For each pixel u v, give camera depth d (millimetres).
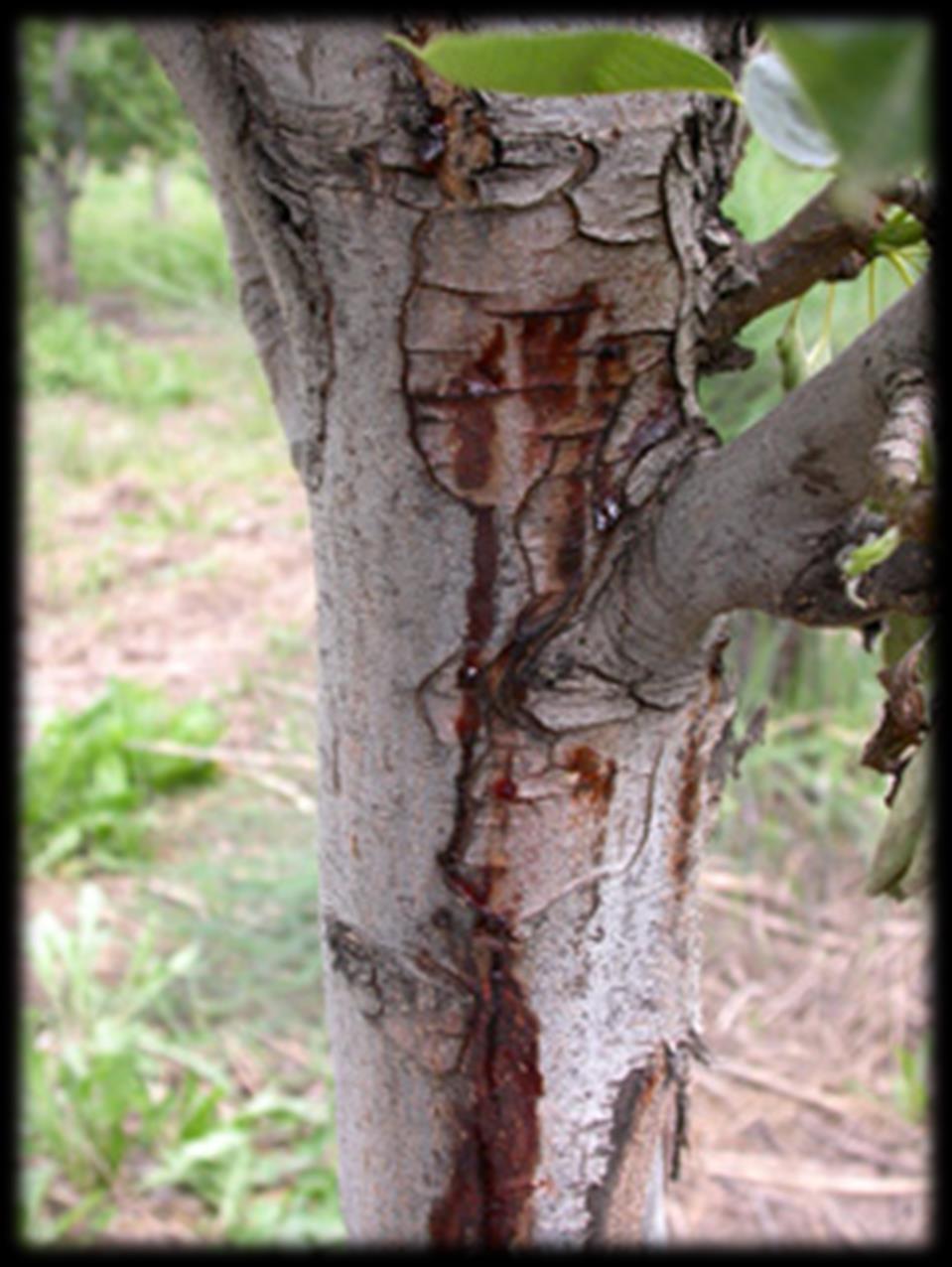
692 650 443
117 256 5871
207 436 3980
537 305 409
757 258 430
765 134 280
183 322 4434
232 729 2271
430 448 427
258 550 3092
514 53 258
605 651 442
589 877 470
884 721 365
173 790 2082
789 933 1695
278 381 494
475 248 401
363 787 472
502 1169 499
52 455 3693
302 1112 1399
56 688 2393
